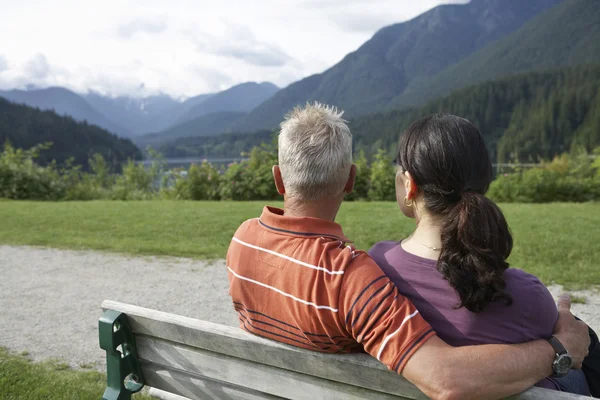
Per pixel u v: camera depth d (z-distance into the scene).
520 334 1.33
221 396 1.68
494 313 1.32
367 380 1.37
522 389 1.25
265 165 17.16
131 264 6.94
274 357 1.51
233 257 1.65
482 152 1.40
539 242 7.27
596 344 1.78
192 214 10.78
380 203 12.87
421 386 1.22
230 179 17.17
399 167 1.54
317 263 1.40
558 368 1.31
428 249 1.43
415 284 1.41
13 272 6.71
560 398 1.21
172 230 9.12
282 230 1.52
